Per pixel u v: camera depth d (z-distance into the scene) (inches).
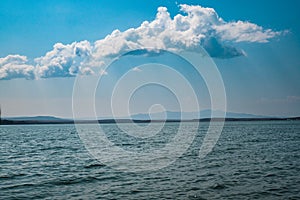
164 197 828.0
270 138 2925.7
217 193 861.8
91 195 855.7
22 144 2559.1
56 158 1606.8
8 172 1205.1
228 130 4785.9
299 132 4133.9
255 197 823.7
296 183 970.7
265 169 1208.2
